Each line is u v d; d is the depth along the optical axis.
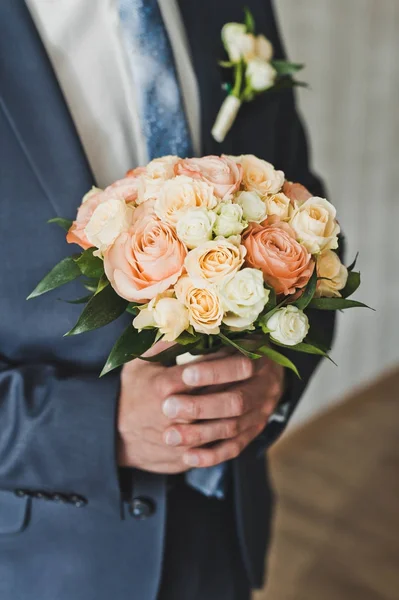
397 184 2.50
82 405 0.69
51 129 0.69
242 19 0.87
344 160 2.19
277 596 1.54
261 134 0.83
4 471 0.69
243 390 0.69
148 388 0.68
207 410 0.66
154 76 0.72
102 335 0.73
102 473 0.69
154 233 0.58
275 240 0.59
